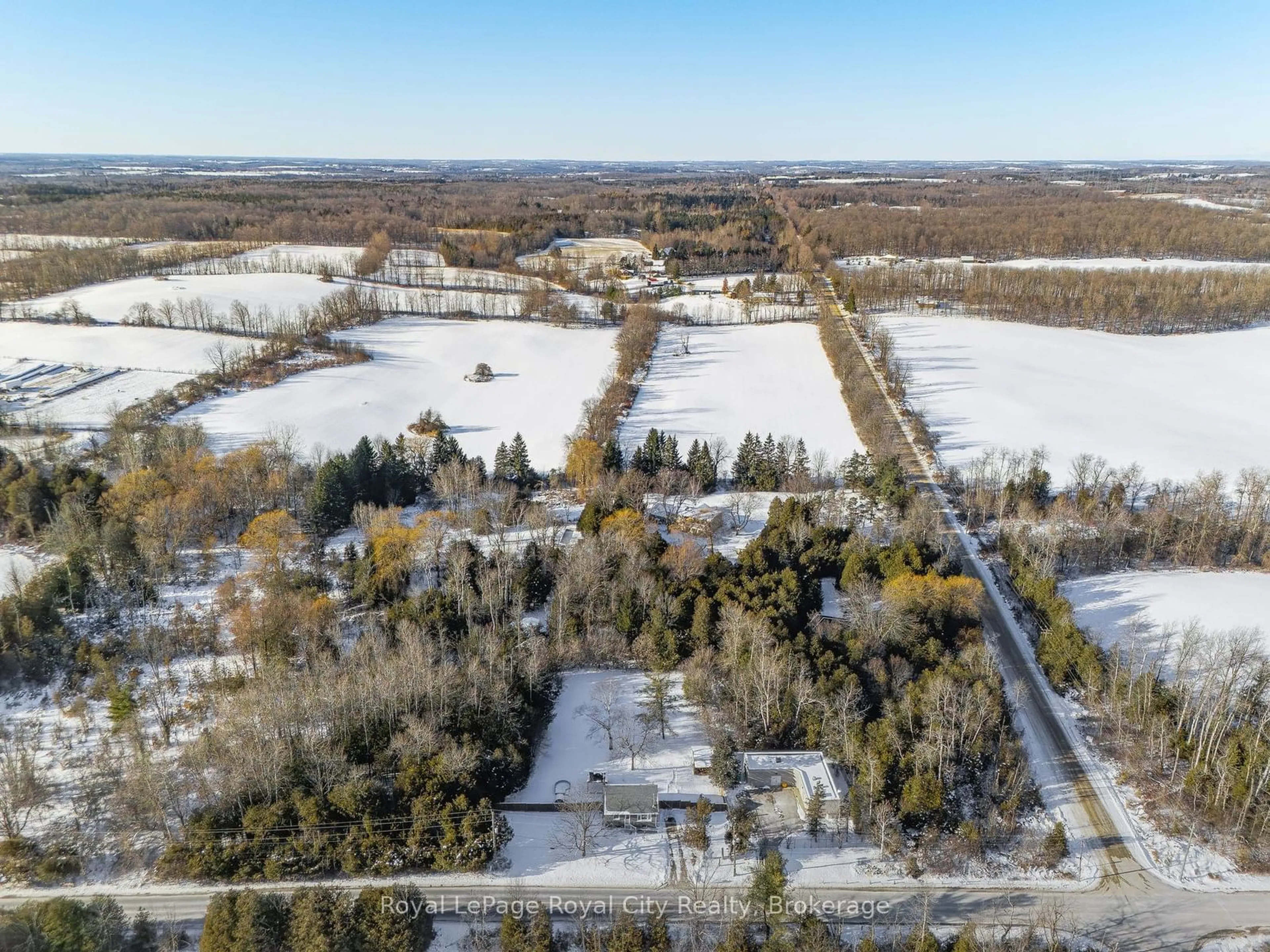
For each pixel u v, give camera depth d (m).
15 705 101.12
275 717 86.56
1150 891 78.31
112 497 133.62
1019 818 86.12
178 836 82.31
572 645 107.00
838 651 104.38
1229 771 84.44
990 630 117.88
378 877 79.50
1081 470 156.00
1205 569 132.62
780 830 85.00
